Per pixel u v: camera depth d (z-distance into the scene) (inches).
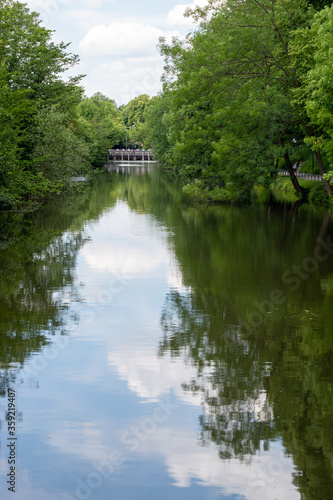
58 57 1889.8
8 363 432.1
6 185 1327.5
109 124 4916.3
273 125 1499.8
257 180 1537.9
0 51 1637.6
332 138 1207.6
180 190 2289.6
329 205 1545.3
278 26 1475.1
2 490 280.8
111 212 1514.5
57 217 1391.5
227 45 1514.5
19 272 748.6
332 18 1058.7
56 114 1831.9
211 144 1593.3
